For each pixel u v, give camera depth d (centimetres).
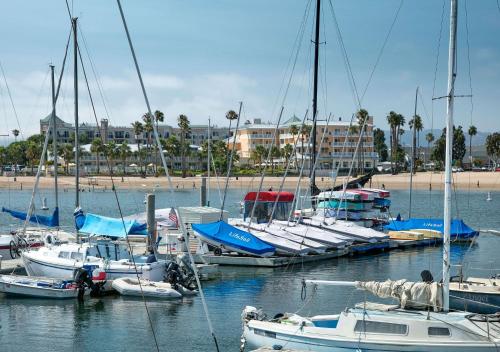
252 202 5684
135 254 4172
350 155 19600
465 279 3136
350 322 2169
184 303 3341
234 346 2600
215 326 2891
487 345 2028
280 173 18775
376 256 5119
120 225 3975
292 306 3269
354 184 6694
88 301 3372
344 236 5209
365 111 15238
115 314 3106
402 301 2266
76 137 4572
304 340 2200
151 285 3497
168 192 16238
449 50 2316
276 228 5041
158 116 19725
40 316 3075
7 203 12356
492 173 18538
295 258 4653
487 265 4672
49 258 3703
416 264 4716
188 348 2575
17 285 3431
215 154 19400
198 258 4484
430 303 2231
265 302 3366
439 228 6072
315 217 5703
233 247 4531
